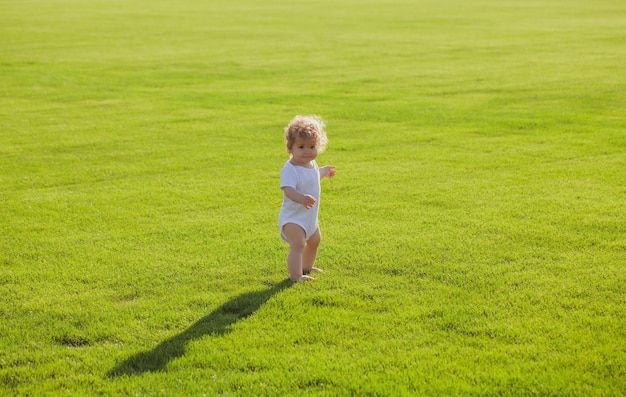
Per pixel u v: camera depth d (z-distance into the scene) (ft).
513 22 105.50
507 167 30.07
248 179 28.71
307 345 14.88
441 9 131.13
